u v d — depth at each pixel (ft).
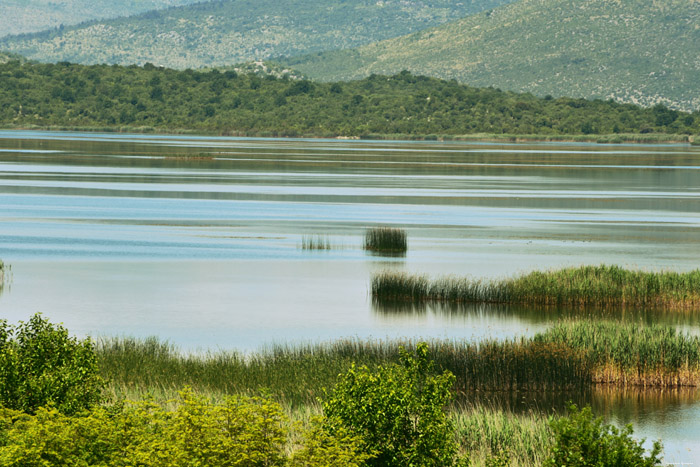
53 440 171.01
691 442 260.83
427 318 433.48
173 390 267.80
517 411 284.20
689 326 411.95
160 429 185.26
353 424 189.06
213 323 420.77
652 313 445.37
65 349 215.10
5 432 179.32
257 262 596.29
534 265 591.78
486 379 306.14
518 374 306.55
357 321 426.92
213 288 506.48
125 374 285.02
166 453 168.14
